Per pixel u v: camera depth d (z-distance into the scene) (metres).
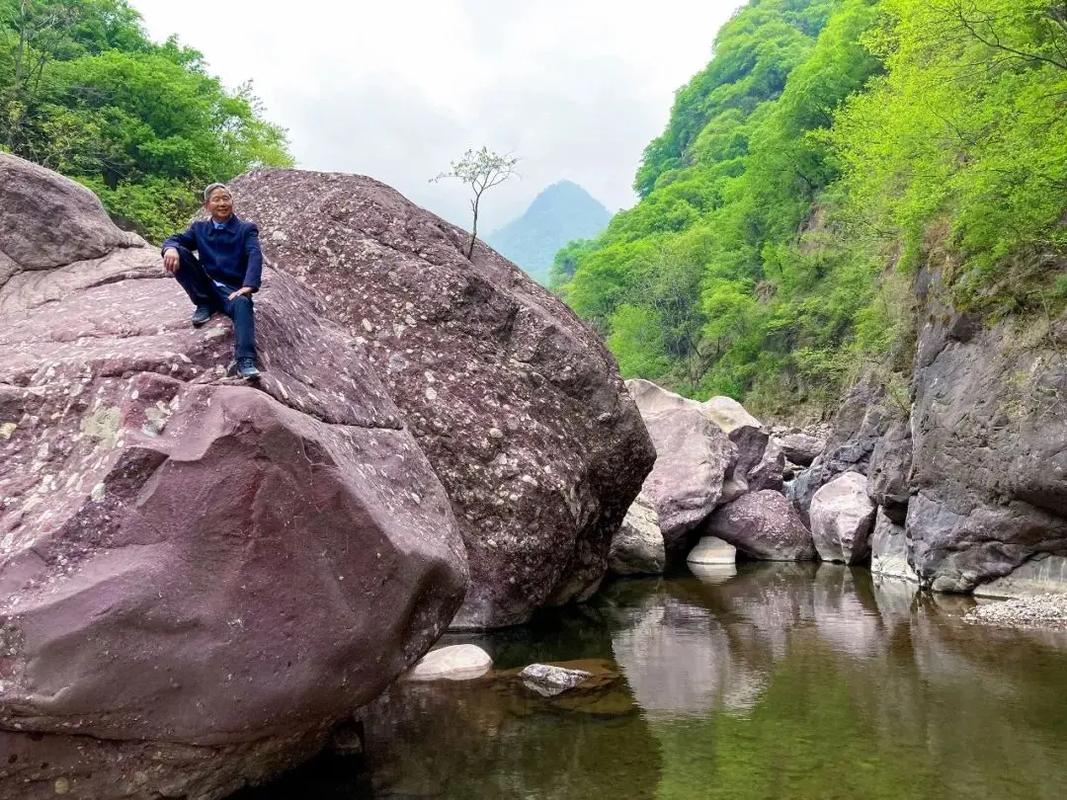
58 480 4.66
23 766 4.24
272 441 4.73
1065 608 11.38
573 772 5.78
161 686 4.31
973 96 14.02
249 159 37.72
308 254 11.12
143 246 8.57
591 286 68.81
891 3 16.64
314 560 4.83
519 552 10.53
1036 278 13.37
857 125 26.06
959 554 13.57
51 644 4.05
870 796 5.33
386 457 6.20
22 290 7.39
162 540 4.46
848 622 11.21
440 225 12.71
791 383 40.94
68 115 25.22
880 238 25.09
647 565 16.47
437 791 5.44
